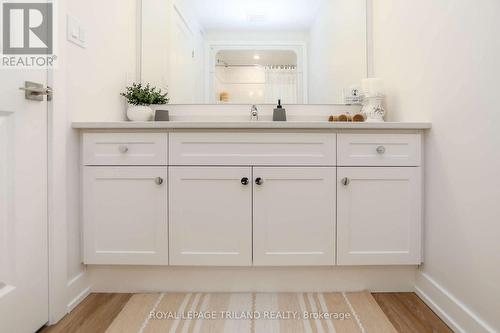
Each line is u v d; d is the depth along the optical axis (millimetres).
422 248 1433
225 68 2031
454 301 1203
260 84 2018
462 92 1159
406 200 1426
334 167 1416
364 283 1502
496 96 994
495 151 1005
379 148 1411
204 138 1416
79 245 1430
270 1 2025
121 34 1829
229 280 1505
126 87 1880
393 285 1502
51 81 1226
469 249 1134
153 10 2014
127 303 1398
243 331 1187
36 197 1164
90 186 1423
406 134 1421
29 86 1114
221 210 1426
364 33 1988
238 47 2045
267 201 1422
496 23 986
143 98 1869
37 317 1169
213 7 2027
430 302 1355
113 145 1422
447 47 1241
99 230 1428
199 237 1430
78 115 1413
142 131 1420
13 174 1062
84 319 1273
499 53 976
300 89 2018
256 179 1407
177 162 1418
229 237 1430
